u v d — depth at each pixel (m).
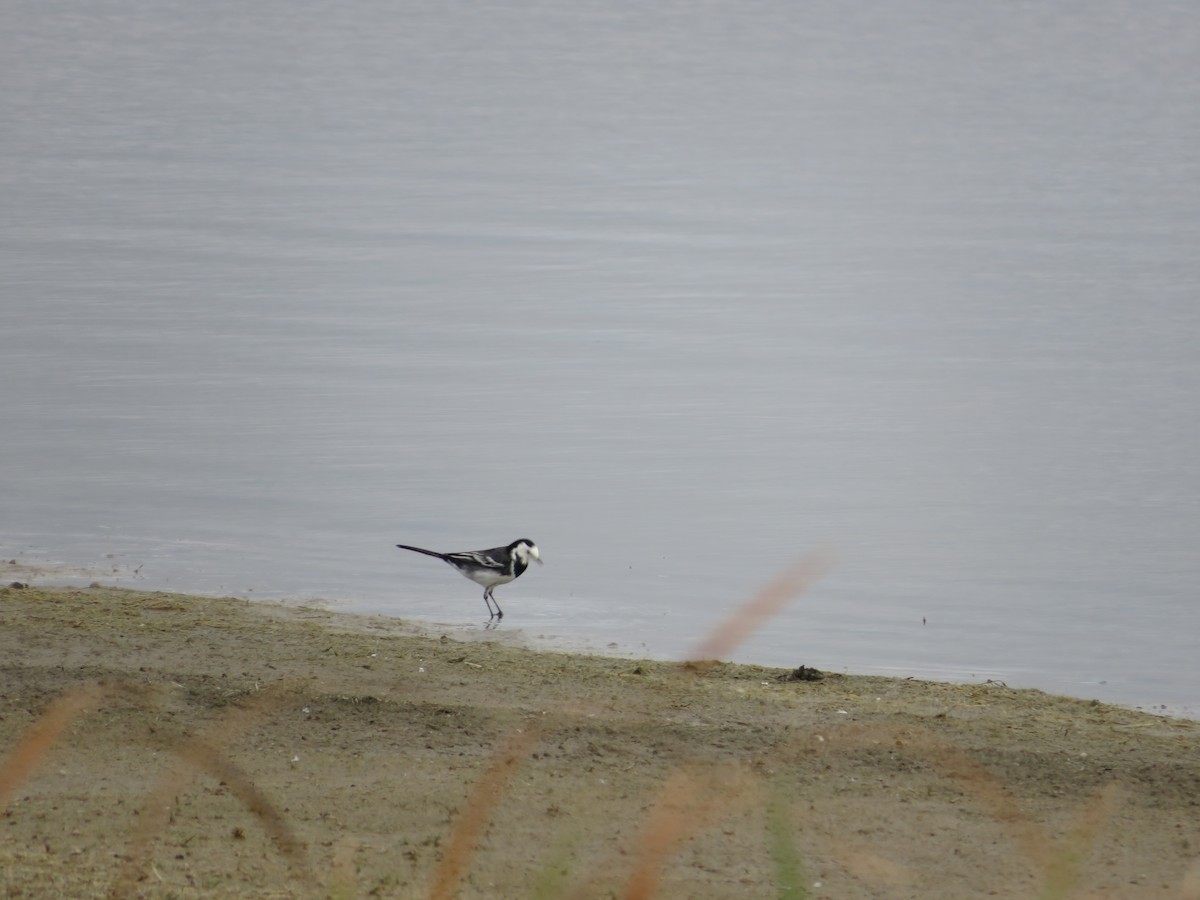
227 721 12.68
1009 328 34.03
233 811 10.93
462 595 18.64
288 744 12.28
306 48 99.88
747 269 40.66
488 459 24.44
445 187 53.44
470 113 73.06
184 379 28.78
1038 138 64.62
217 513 21.42
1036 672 16.61
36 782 11.34
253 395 27.81
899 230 46.16
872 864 10.24
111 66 88.81
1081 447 25.64
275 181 53.78
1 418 25.86
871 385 29.55
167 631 15.22
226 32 107.00
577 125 70.06
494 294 37.25
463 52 98.81
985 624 18.12
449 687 13.80
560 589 18.94
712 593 18.88
